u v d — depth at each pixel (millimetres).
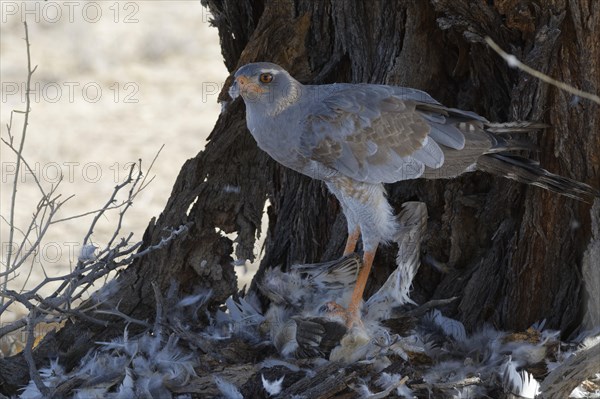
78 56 28094
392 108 10094
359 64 11547
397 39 11375
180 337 10320
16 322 10242
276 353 10344
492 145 10117
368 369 9391
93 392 9500
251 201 11516
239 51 12555
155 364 9828
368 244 10461
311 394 9125
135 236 17469
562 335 10867
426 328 10906
